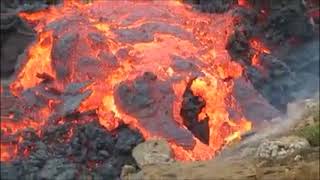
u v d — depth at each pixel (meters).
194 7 18.69
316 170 7.59
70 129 15.46
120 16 17.95
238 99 16.06
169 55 16.39
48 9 20.33
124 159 14.05
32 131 16.03
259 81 17.08
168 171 9.41
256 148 9.74
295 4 18.52
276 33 18.45
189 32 17.42
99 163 14.40
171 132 14.37
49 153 15.10
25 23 20.14
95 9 18.50
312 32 18.75
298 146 8.74
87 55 16.75
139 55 16.42
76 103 15.62
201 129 15.48
